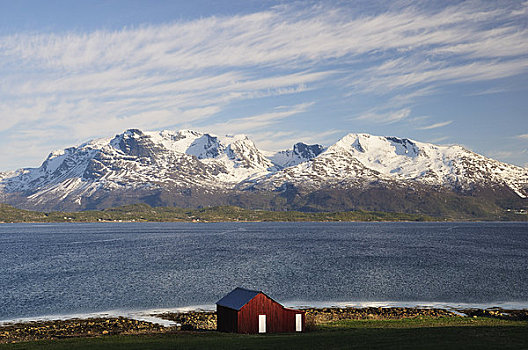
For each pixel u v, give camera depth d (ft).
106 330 229.25
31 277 418.10
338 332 205.05
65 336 216.95
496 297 318.86
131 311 279.90
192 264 501.97
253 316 209.05
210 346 176.04
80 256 608.60
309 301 305.12
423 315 259.80
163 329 229.86
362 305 291.79
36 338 215.10
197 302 306.76
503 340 174.50
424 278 396.78
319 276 408.67
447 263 502.79
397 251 652.07
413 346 165.99
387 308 279.90
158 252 651.66
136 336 207.92
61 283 382.63
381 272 432.66
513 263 505.25
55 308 290.76
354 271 440.04
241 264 497.46
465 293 331.98
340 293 331.77
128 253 641.40
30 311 282.97
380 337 186.39
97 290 350.23
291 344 175.63
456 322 236.43
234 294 223.92
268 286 360.28
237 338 191.21
